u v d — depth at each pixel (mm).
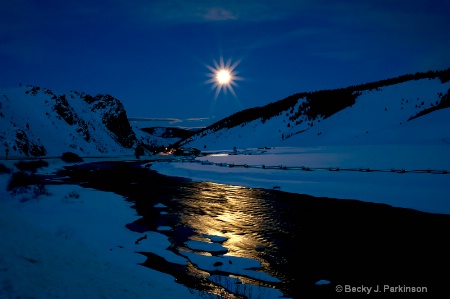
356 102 136875
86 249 9648
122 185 32062
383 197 22125
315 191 25812
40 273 5660
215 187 30594
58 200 20656
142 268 9680
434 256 11430
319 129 123688
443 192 21406
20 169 44969
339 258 11414
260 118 186000
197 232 14875
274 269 10500
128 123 147125
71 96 141625
